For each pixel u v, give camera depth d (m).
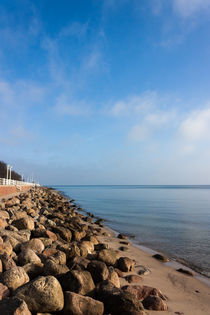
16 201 21.53
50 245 8.35
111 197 62.97
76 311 4.53
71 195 73.94
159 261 10.17
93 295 5.27
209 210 31.59
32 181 107.50
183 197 64.50
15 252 7.46
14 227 9.91
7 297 4.27
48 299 4.39
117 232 16.56
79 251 7.56
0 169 76.81
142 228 18.36
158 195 75.25
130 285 6.33
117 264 8.01
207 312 5.80
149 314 5.35
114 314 4.89
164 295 6.54
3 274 5.12
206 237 15.26
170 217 24.62
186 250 12.21
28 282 4.80
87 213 26.30
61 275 5.52
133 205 38.84
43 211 18.25
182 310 5.77
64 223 15.00
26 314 3.96
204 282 8.03
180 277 8.25
